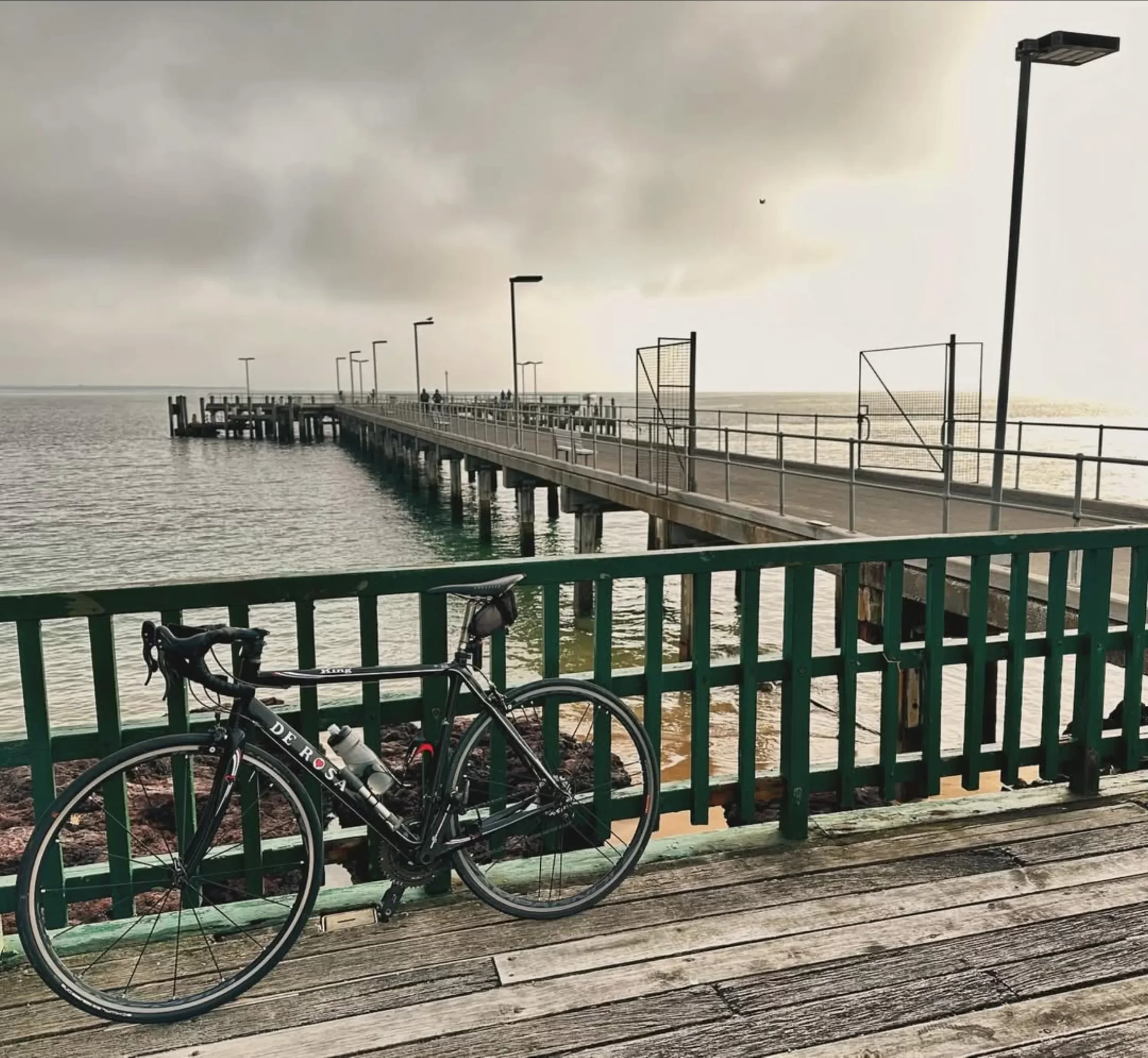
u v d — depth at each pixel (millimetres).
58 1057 2195
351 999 2396
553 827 2855
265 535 29141
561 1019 2316
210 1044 2238
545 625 2979
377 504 38500
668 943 2635
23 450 71938
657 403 16188
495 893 2725
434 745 2666
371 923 2729
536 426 25328
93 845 5863
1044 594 7879
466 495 43719
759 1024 2295
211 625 2459
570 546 28766
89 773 2283
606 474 18141
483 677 2709
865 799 7723
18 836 6152
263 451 72438
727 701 11469
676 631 16172
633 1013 2336
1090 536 3572
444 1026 2293
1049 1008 2352
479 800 3045
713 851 3160
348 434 76750
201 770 3098
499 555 26531
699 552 3096
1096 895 2895
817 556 3229
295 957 2566
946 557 3414
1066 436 72375
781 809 3318
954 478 18000
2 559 24234
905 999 2383
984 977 2475
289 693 11195
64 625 16016
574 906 2768
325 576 2713
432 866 2631
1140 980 2471
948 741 9781
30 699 2527
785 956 2572
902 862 3100
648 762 2955
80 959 2533
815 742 9883
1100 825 3381
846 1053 2195
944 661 3496
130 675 13109
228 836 4094
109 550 25828
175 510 35000
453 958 2566
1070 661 12688
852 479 10398
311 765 2475
